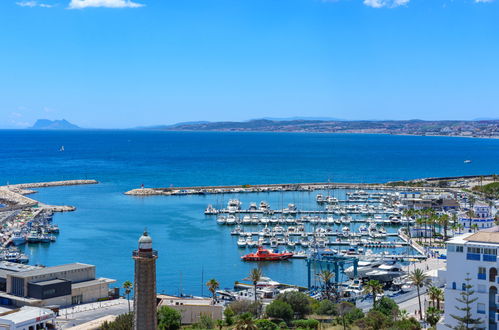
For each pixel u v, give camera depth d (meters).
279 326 153.75
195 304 167.00
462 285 129.12
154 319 88.75
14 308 171.38
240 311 170.62
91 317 167.75
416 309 172.38
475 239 130.50
